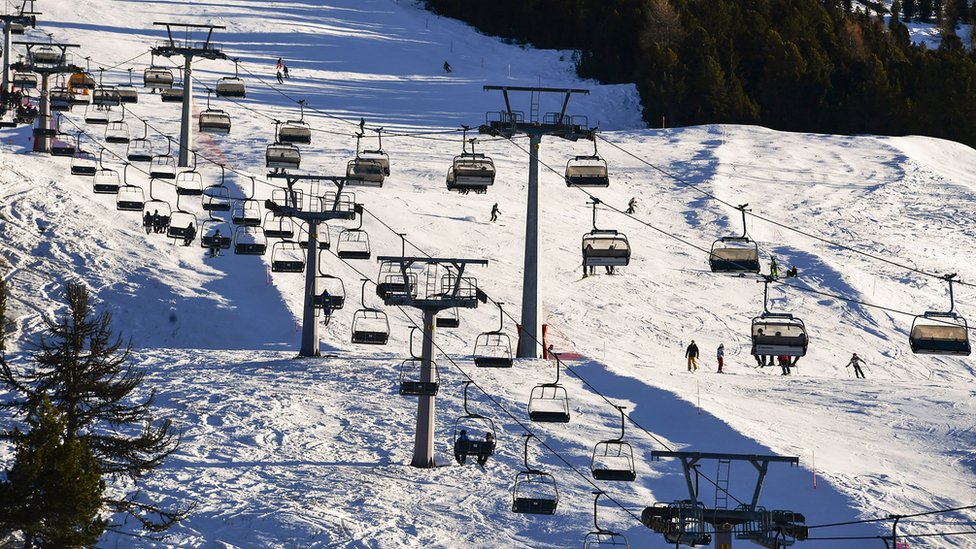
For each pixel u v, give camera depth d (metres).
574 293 117.81
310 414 74.69
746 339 109.75
